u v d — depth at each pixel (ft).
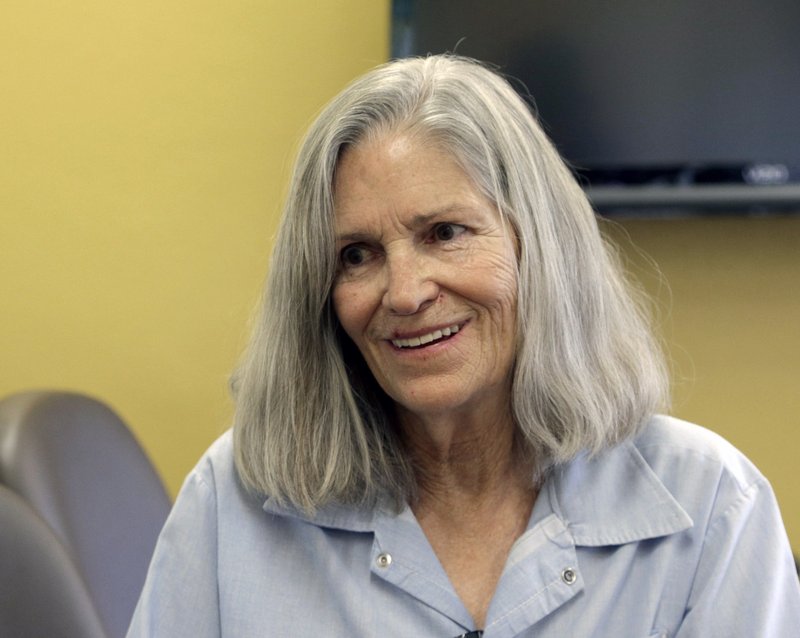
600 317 4.85
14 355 9.42
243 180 9.08
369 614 4.66
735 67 8.16
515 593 4.58
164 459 9.34
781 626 4.59
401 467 4.87
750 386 8.58
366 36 8.82
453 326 4.50
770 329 8.54
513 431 4.86
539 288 4.60
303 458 4.82
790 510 8.59
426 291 4.39
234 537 4.92
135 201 9.21
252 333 5.04
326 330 4.82
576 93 8.34
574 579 4.61
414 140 4.42
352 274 4.60
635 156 8.33
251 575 4.83
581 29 8.30
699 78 8.20
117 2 9.11
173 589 4.94
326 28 8.87
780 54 8.09
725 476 4.83
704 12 8.16
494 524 4.84
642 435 5.03
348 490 4.82
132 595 6.04
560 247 4.70
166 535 5.05
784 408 8.54
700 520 4.73
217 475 5.10
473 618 4.65
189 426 9.29
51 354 9.39
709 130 8.22
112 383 9.34
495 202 4.49
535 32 8.34
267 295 4.87
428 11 8.45
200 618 4.90
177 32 9.07
